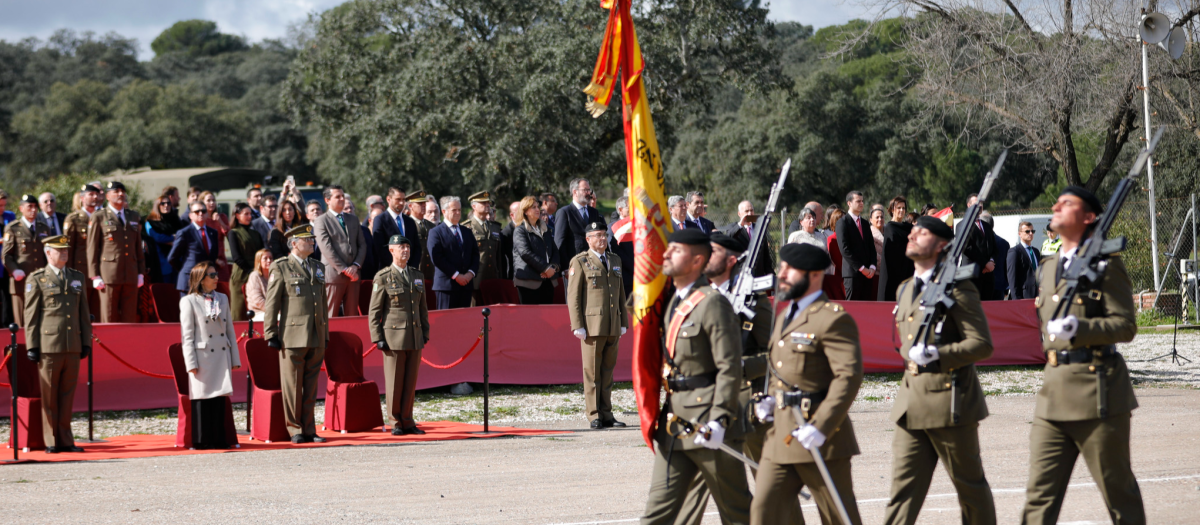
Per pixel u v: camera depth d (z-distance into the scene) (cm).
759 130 5191
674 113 3488
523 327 1283
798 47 7450
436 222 1440
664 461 511
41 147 7619
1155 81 2545
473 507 680
